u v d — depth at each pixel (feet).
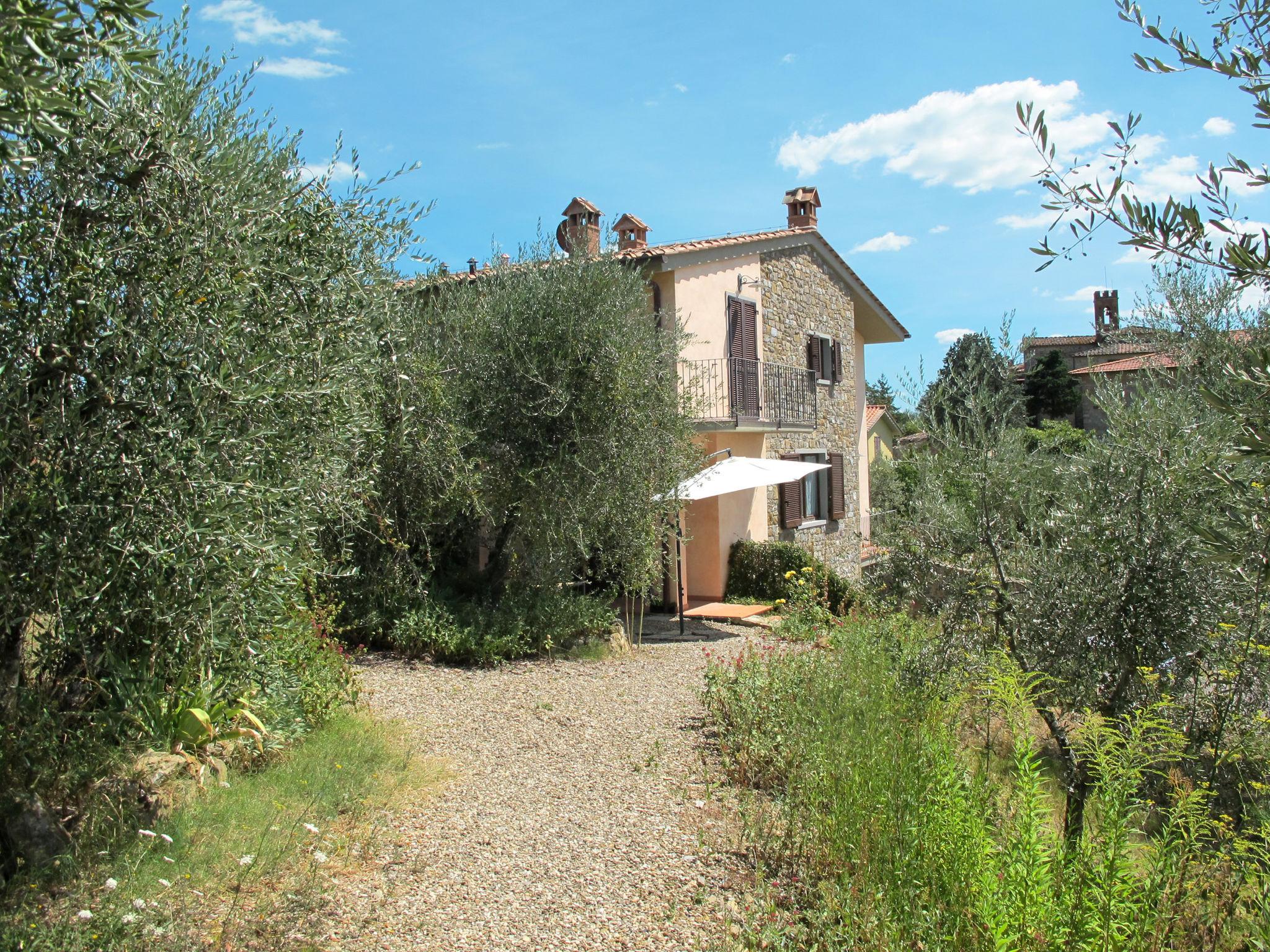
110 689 13.44
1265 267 7.50
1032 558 17.03
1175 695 16.14
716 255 45.39
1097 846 10.07
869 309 66.64
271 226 13.57
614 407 30.91
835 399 61.31
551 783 18.42
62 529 10.49
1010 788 14.51
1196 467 15.05
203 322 11.46
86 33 8.09
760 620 40.14
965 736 18.81
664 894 13.53
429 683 26.40
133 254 11.36
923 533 18.38
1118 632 16.26
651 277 41.16
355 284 15.74
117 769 13.61
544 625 31.14
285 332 13.35
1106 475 16.72
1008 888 10.28
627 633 34.81
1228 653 15.66
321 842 14.12
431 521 30.07
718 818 16.60
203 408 11.02
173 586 10.88
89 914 10.31
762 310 50.83
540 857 14.74
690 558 47.14
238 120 14.29
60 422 10.44
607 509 30.55
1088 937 9.46
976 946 10.21
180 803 13.94
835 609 41.34
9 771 12.31
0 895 11.10
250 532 11.45
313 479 13.91
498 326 30.45
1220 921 10.18
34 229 10.87
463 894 13.30
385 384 19.71
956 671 17.35
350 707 21.50
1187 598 15.65
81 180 11.15
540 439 29.89
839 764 15.17
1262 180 7.86
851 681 18.47
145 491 10.38
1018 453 17.57
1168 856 9.96
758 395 48.80
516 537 32.71
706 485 36.11
